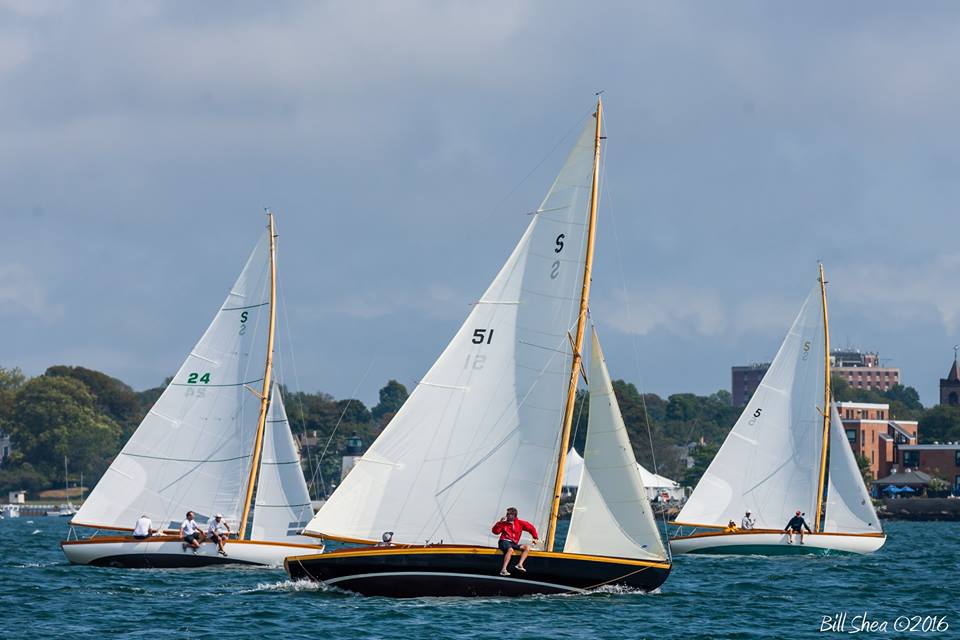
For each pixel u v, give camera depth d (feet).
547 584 540.52
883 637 498.69
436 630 469.57
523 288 545.44
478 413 542.98
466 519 540.52
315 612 509.76
